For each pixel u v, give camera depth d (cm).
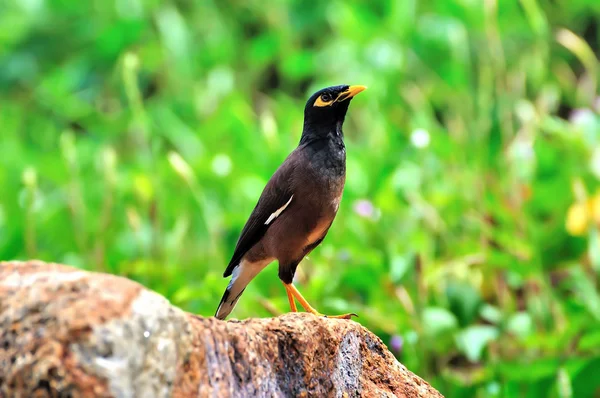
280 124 1464
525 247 1037
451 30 1389
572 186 1126
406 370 579
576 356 891
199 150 1409
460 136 1283
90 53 1753
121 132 1515
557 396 895
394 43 1433
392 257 1005
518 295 1132
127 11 1709
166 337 387
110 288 386
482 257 1043
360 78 1421
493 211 1136
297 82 1739
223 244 1189
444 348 945
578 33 1602
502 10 1513
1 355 374
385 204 1123
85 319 367
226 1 1822
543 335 921
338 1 1666
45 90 1678
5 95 1822
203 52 1678
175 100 1580
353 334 546
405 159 1258
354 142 1472
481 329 928
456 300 1009
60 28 1861
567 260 1112
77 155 1409
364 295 1048
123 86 1684
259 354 466
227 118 1428
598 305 958
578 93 1355
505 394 905
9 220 1283
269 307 839
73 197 1169
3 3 1931
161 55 1659
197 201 1144
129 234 1192
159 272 1058
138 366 373
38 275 398
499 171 1227
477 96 1363
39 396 362
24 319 377
